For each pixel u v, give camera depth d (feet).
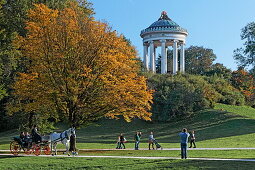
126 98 101.76
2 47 126.41
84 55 102.12
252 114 223.92
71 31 103.55
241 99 256.73
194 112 215.72
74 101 100.78
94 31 105.60
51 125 142.61
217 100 242.99
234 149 102.94
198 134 167.02
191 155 88.53
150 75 242.58
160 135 181.57
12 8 130.52
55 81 100.58
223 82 270.46
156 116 214.48
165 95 219.41
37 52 101.40
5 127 233.35
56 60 100.17
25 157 87.61
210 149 105.40
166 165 70.64
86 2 150.92
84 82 99.50
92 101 103.19
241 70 299.99
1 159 84.53
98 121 224.33
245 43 201.87
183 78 239.71
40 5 106.01
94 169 70.23
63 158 84.07
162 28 280.72
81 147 126.93
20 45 104.68
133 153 98.58
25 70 134.10
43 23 102.01
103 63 100.53
